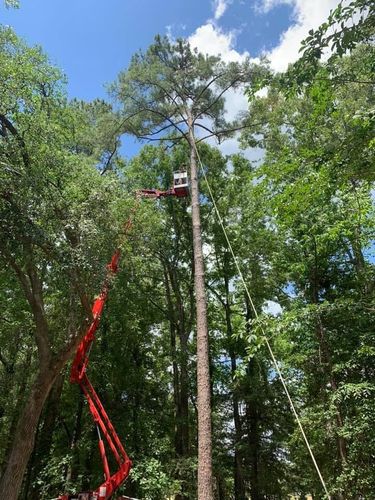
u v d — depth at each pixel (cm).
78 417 1942
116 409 1997
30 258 992
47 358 1079
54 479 1681
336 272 1592
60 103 1236
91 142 1570
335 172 598
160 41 1562
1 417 2073
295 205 680
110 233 1155
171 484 1648
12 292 1627
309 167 730
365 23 480
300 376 1617
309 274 1556
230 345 2270
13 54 1057
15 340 1995
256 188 803
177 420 2031
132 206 1447
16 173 961
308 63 539
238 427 2130
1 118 1016
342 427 1198
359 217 1087
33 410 1038
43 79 1126
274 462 2031
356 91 1059
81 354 1266
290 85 562
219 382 2356
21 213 942
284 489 2141
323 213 1321
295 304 1483
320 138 1074
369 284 1364
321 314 1307
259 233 1945
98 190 1177
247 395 2042
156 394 2220
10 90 1016
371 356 1257
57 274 1102
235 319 2494
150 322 2373
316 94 573
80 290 1062
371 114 510
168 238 2328
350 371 1343
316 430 1324
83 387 1260
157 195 1619
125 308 2003
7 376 2050
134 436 1909
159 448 1900
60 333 1591
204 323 1042
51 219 1055
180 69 1555
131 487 1780
